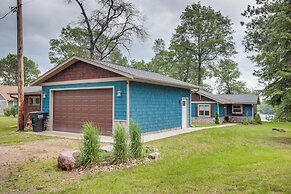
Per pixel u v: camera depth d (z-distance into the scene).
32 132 12.52
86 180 4.69
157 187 4.18
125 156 5.97
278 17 10.49
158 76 13.88
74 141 9.57
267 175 4.71
